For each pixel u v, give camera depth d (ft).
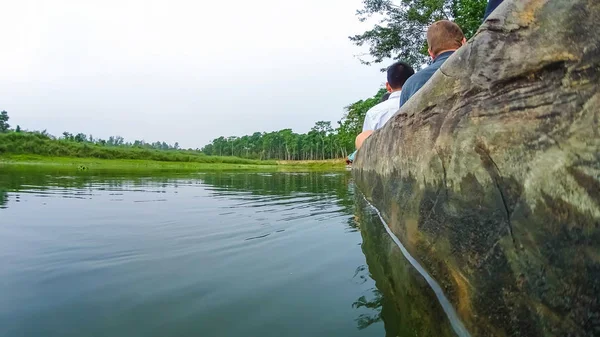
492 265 3.00
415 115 4.94
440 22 8.84
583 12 2.44
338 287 5.24
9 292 5.02
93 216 10.88
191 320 4.25
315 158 240.32
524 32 2.86
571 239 2.26
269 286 5.29
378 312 4.44
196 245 7.53
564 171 2.34
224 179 31.42
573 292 2.23
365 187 11.00
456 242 3.60
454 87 3.75
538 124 2.59
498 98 3.02
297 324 4.16
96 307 4.56
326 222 9.88
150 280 5.51
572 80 2.39
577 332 2.19
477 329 3.16
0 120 195.62
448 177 3.80
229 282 5.46
